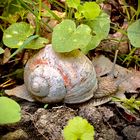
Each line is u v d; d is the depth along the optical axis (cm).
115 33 32
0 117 22
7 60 29
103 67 29
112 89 27
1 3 30
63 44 26
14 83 28
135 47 29
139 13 32
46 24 29
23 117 25
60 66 26
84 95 26
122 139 25
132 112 27
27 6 29
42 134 25
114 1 34
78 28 26
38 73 26
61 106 26
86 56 28
